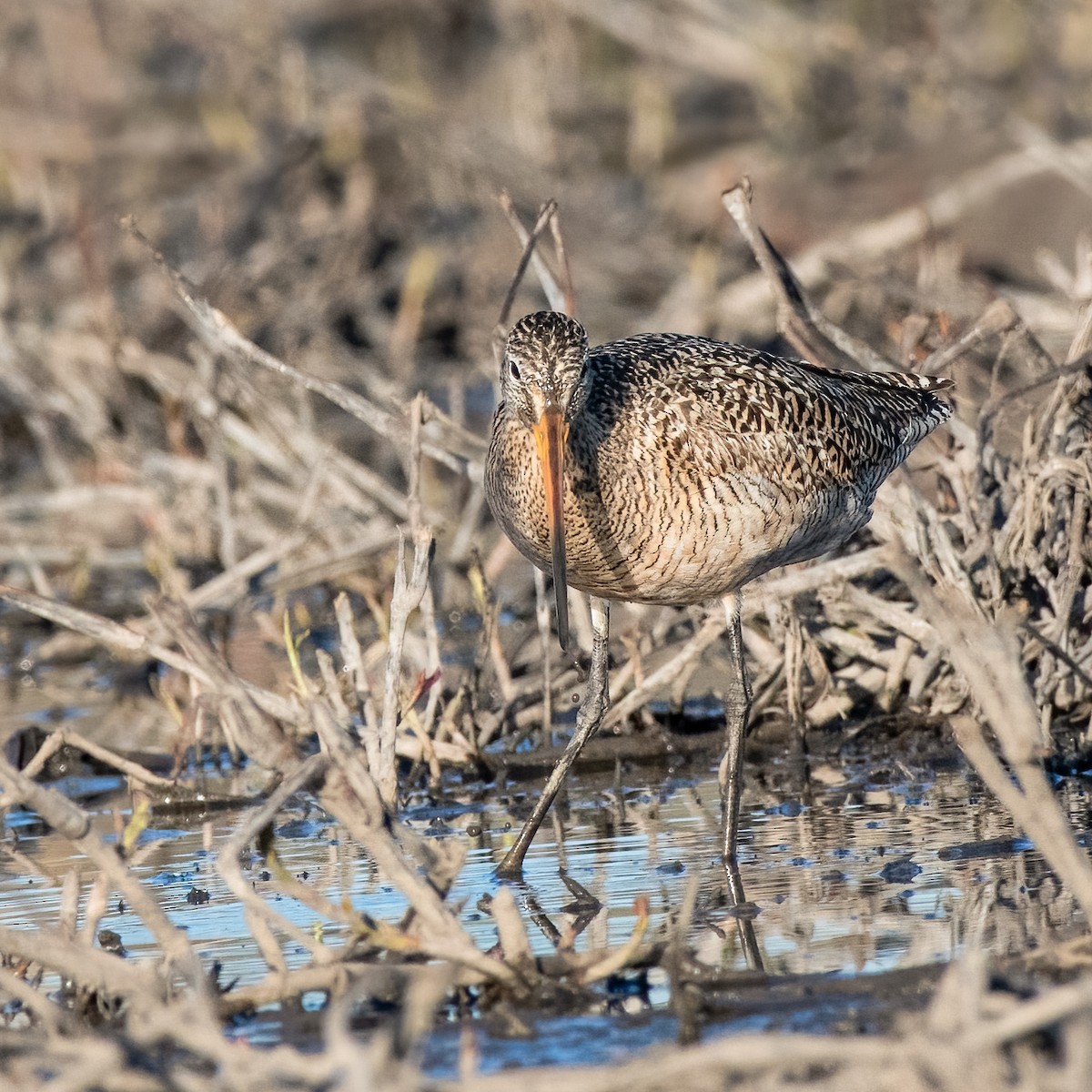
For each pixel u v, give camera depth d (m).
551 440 10.49
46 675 16.88
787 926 9.41
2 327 20.83
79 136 27.52
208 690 11.92
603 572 11.20
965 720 8.74
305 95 26.97
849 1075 6.74
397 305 24.02
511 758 13.24
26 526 19.59
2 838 12.09
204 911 10.24
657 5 29.75
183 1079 6.96
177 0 28.52
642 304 24.02
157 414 20.75
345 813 8.46
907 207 23.38
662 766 13.34
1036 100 26.25
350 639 11.94
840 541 12.34
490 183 25.50
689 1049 7.15
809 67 28.30
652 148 28.02
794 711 13.10
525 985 8.52
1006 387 16.36
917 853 10.62
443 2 31.33
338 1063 6.49
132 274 24.53
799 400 11.55
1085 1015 6.85
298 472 18.09
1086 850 10.28
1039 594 13.02
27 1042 7.40
